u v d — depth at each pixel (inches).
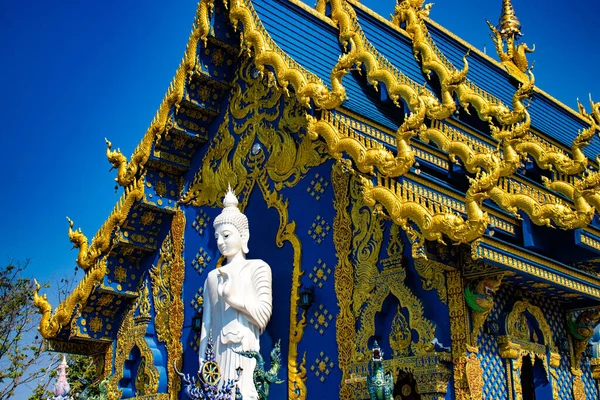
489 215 501.7
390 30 668.7
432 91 661.9
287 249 564.1
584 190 480.1
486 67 768.3
